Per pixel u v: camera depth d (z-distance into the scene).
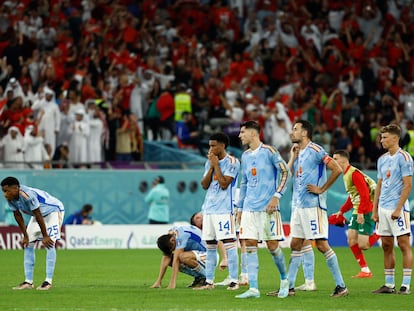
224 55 84.00
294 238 34.44
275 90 83.94
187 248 38.66
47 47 79.56
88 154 72.06
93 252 61.88
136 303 32.09
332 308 30.80
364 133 79.00
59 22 80.94
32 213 35.81
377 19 96.00
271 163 33.81
